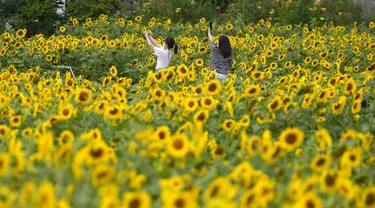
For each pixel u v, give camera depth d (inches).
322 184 321.4
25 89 623.2
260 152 353.7
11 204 289.9
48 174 323.9
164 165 345.4
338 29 1266.0
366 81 644.1
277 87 601.0
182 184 307.6
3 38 1059.9
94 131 402.0
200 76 770.8
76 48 994.7
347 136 400.8
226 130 444.5
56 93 574.6
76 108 477.7
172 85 636.1
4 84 601.9
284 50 1008.2
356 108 499.8
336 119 494.6
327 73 855.7
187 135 411.8
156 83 602.2
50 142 353.7
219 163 363.6
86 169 334.3
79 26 1290.6
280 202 311.3
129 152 363.9
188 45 1056.2
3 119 478.3
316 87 580.1
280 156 366.6
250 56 1033.5
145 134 380.8
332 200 307.4
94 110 485.4
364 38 1163.3
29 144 390.0
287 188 319.0
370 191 313.1
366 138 435.2
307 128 485.4
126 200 285.6
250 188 322.7
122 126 450.6
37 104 490.6
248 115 471.5
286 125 477.7
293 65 896.3
